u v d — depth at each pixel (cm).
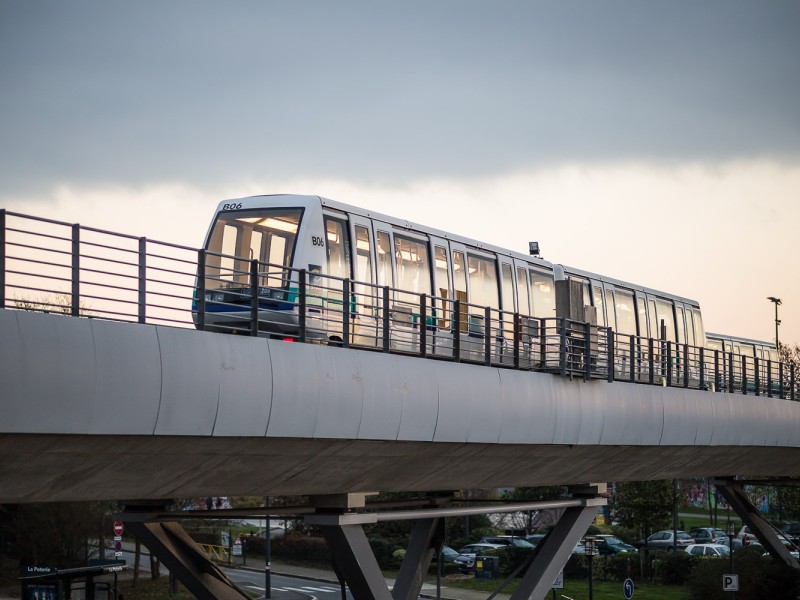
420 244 2927
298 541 7525
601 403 2927
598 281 3878
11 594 5325
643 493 6575
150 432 1711
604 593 5531
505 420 2552
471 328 3077
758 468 4384
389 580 6025
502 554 6366
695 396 3422
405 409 2236
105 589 4022
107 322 1647
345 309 2152
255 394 1884
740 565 5006
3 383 1499
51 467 1664
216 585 2389
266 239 2603
